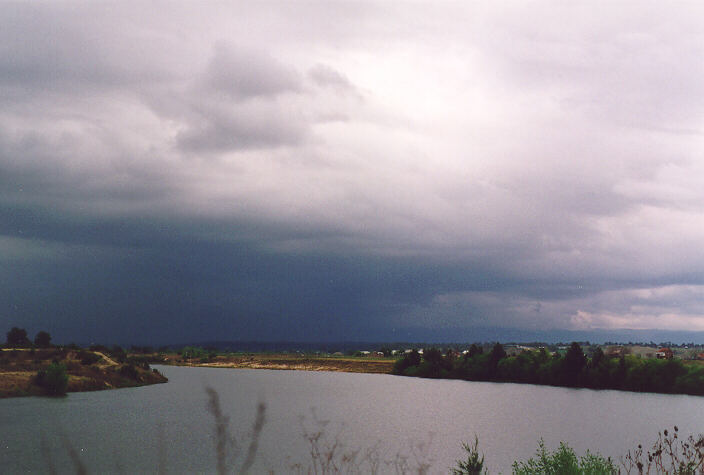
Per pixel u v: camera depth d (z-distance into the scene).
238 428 58.62
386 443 51.53
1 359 113.12
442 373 195.75
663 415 93.12
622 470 21.25
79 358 131.25
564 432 70.69
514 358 175.88
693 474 17.70
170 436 56.00
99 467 40.28
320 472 19.55
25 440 53.00
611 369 146.38
